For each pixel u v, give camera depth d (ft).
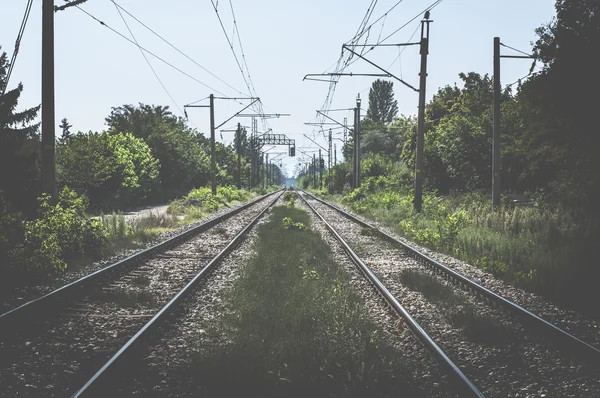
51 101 47.19
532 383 18.74
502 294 32.99
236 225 80.59
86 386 16.47
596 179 60.75
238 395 17.12
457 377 18.15
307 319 25.57
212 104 142.72
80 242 44.06
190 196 145.48
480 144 98.99
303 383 17.74
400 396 17.25
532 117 64.59
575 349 21.75
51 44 46.88
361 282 35.68
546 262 39.63
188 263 43.52
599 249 41.86
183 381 18.21
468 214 69.15
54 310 27.53
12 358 20.22
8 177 63.31
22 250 36.04
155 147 171.63
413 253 48.34
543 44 58.44
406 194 120.67
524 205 78.43
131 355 20.31
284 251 47.78
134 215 97.45
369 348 21.04
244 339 22.29
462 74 149.48
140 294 30.76
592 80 54.60
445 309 28.60
